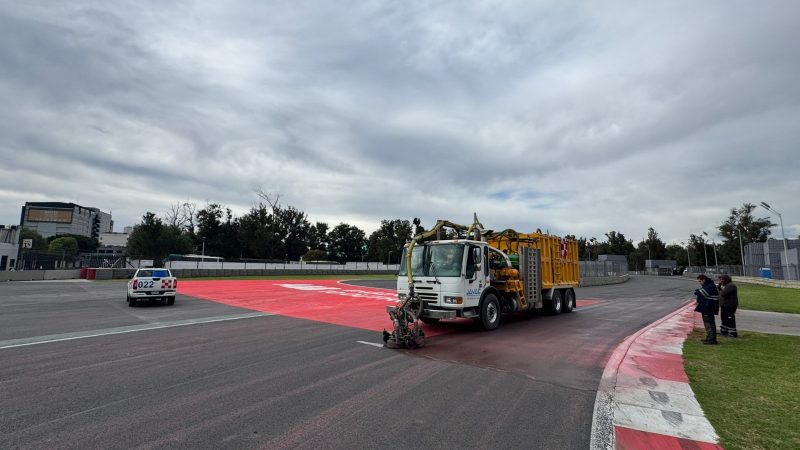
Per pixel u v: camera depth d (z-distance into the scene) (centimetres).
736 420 473
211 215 7312
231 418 459
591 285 4112
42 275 3170
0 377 605
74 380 594
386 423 452
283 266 4988
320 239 9262
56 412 469
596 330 1136
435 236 1148
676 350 862
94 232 19012
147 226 5784
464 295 1034
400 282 1139
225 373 644
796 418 478
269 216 7288
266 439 406
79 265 4059
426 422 457
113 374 629
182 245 6106
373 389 573
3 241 4619
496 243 1396
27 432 414
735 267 6372
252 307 1584
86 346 830
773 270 5219
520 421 465
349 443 400
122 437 406
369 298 2003
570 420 470
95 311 1396
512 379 634
